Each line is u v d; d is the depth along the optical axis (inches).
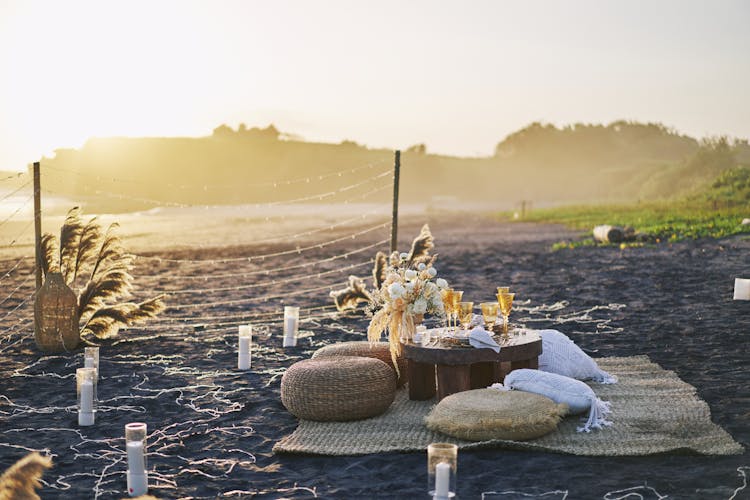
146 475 217.2
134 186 5329.7
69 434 271.7
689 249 773.3
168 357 392.2
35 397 321.4
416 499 205.3
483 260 815.7
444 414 249.0
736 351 355.6
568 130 7234.3
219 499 209.9
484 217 2146.9
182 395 319.6
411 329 300.7
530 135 7150.6
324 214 2566.4
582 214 1628.9
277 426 275.3
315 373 274.5
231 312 538.0
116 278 430.9
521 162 6870.1
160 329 473.4
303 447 246.7
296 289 652.1
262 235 1381.6
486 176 6250.0
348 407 271.3
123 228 1636.3
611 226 914.1
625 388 299.3
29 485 144.2
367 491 211.9
